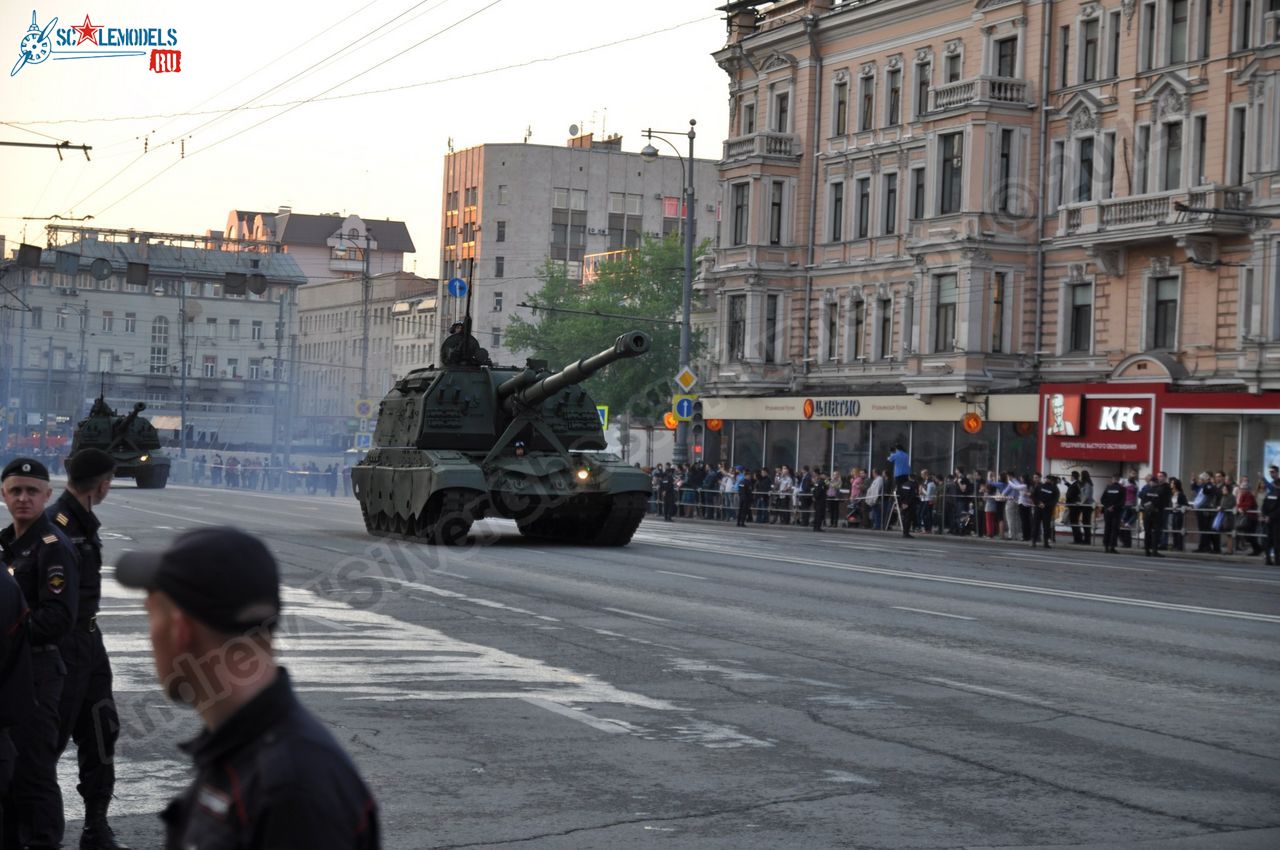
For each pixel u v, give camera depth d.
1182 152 43.38
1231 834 8.66
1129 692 13.63
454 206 145.00
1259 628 18.97
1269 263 40.72
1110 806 9.27
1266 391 40.56
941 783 9.81
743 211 60.16
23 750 7.50
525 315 138.12
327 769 3.08
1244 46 41.91
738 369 59.50
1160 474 37.88
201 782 3.18
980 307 48.69
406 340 144.12
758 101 61.59
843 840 8.38
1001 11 49.44
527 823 8.66
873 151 55.09
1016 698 13.17
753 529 46.81
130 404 134.75
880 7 54.56
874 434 53.88
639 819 8.78
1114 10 45.88
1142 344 44.62
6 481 7.73
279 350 118.69
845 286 56.31
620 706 12.44
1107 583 26.00
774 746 10.91
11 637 6.95
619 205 141.50
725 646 16.30
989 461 48.94
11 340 130.00
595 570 25.80
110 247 108.25
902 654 15.91
